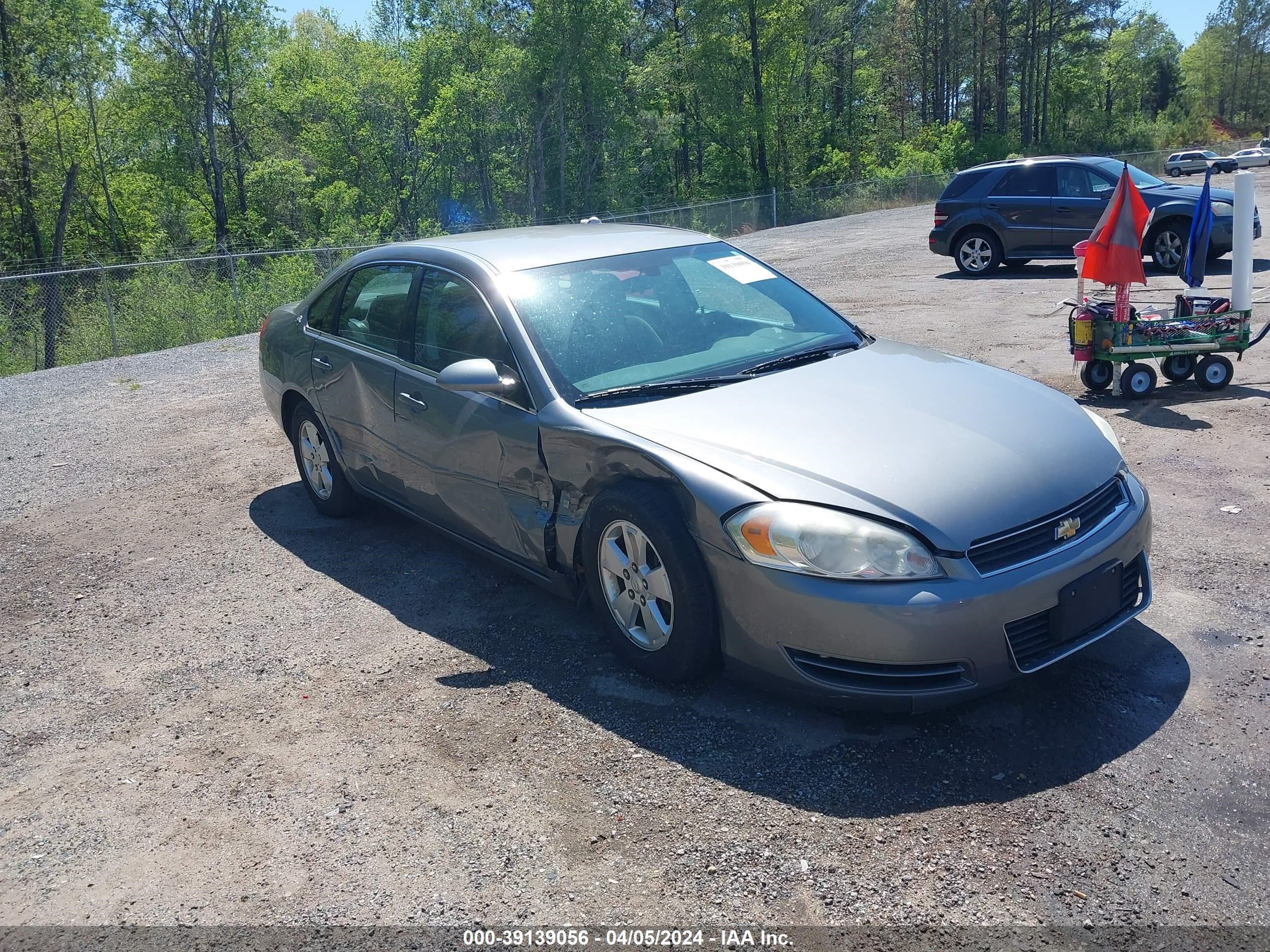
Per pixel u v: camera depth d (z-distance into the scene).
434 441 4.54
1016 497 3.23
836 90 69.50
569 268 4.50
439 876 2.77
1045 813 2.85
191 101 50.16
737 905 2.58
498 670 3.93
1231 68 109.56
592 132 52.94
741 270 4.81
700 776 3.13
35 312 17.78
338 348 5.28
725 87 57.75
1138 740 3.17
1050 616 3.22
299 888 2.77
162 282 18.75
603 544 3.73
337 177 52.97
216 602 4.82
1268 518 4.87
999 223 14.80
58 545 5.82
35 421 9.39
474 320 4.39
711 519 3.31
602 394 3.92
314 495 5.94
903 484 3.21
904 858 2.71
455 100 49.47
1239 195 6.86
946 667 3.11
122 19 46.84
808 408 3.68
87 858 2.97
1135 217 6.86
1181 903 2.49
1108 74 98.25
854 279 15.62
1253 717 3.25
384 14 61.75
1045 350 9.04
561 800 3.07
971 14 79.69
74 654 4.38
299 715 3.71
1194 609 4.03
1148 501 3.65
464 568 5.00
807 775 3.09
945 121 87.25
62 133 43.81
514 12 51.12
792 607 3.15
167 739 3.62
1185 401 7.10
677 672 3.57
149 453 7.79
